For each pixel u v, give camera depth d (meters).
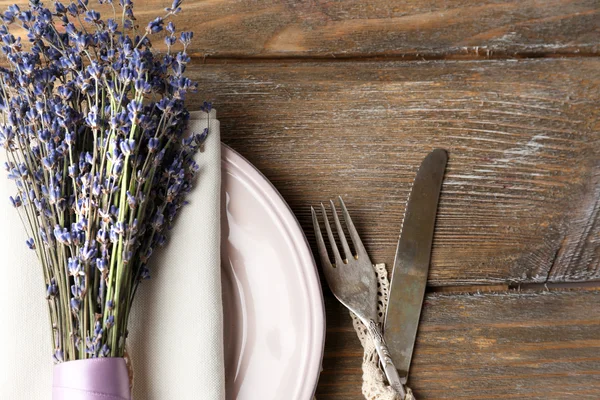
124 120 0.42
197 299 0.44
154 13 0.53
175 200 0.45
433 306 0.50
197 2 0.53
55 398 0.41
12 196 0.45
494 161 0.52
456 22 0.54
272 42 0.53
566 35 0.54
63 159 0.43
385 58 0.53
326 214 0.51
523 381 0.49
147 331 0.44
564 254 0.51
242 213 0.47
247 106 0.52
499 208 0.51
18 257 0.45
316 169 0.51
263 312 0.46
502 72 0.53
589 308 0.50
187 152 0.46
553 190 0.52
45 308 0.44
